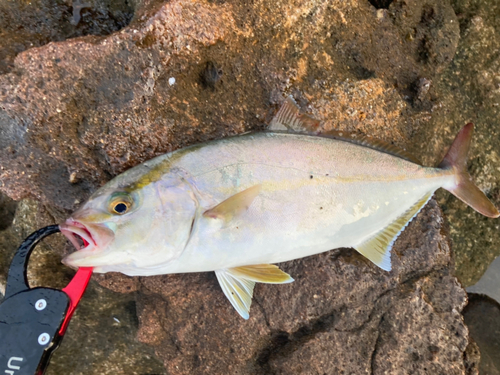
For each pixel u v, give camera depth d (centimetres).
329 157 30
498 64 43
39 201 33
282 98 32
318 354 33
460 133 34
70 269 41
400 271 34
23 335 25
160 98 30
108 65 29
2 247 43
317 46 33
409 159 33
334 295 33
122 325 43
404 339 33
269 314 33
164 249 27
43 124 29
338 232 31
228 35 30
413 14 37
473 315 44
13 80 28
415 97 36
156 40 29
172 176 28
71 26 35
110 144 30
